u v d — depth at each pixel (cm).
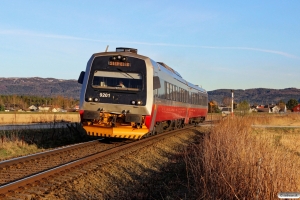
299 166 985
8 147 1593
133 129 1538
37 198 777
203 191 845
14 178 948
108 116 1555
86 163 1154
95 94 1559
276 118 5009
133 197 884
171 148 1838
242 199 738
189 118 3061
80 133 2211
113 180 1030
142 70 1578
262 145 1079
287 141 2169
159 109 1816
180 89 2478
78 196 838
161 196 925
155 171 1219
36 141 1867
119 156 1346
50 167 1099
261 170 746
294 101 15200
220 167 884
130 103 1541
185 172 1214
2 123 3397
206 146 1193
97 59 1605
